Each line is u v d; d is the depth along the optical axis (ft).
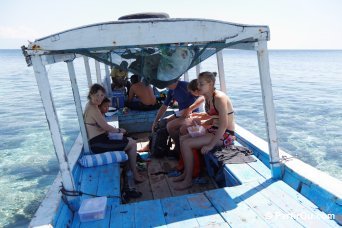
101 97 15.25
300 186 10.98
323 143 33.86
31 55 9.22
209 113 14.96
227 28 10.13
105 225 9.84
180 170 16.03
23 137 37.40
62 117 47.47
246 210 10.01
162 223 9.68
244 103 58.80
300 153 30.99
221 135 13.66
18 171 27.07
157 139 18.10
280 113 49.83
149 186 14.89
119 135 15.55
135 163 15.38
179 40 9.85
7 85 93.30
